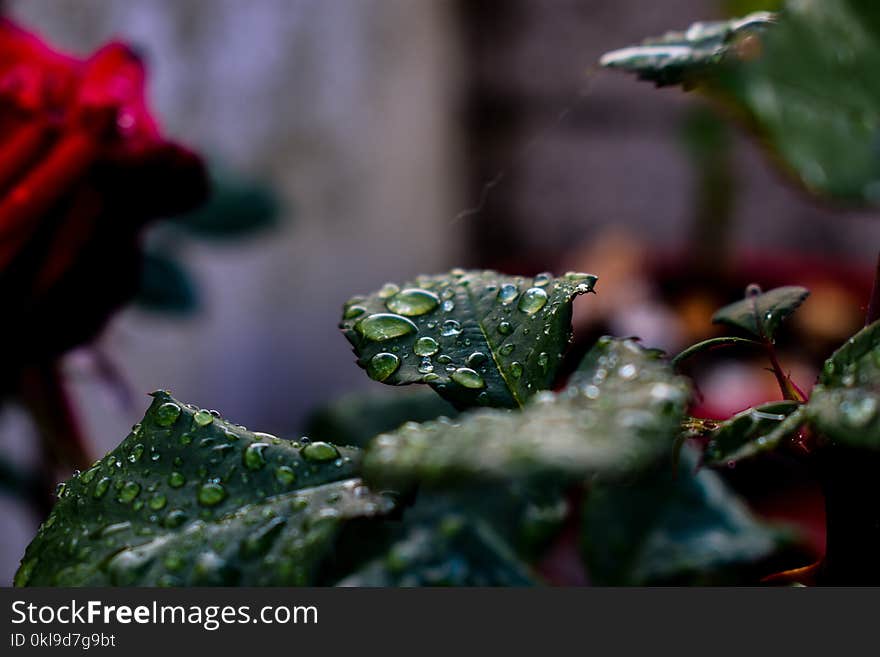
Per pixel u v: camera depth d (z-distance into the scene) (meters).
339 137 1.26
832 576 0.32
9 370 0.44
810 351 0.96
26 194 0.41
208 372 1.11
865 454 0.31
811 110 0.29
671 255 1.09
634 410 0.29
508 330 0.34
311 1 1.18
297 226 1.21
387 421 0.46
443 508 0.34
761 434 0.31
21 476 0.60
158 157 0.42
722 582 0.40
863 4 0.29
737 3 0.49
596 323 1.02
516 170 1.56
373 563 0.33
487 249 1.59
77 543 0.32
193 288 0.67
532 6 1.50
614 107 1.50
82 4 0.86
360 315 0.34
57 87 0.42
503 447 0.28
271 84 1.13
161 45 0.97
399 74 1.37
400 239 1.43
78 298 0.43
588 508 0.41
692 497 0.42
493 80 1.54
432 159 1.48
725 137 0.93
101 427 0.90
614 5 1.47
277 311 1.22
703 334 0.99
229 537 0.31
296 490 0.32
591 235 1.55
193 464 0.32
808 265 1.06
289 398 1.27
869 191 0.29
